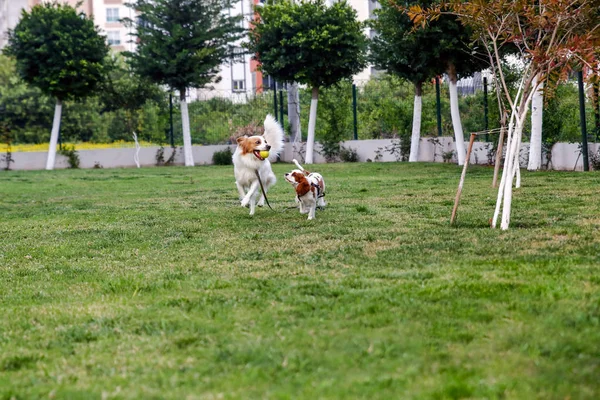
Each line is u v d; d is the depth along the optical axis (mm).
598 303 4602
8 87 33406
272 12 24766
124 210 11742
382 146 25578
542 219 8477
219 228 9148
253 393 3465
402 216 9422
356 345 4094
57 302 5605
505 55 18344
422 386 3461
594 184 12617
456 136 20562
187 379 3709
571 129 17719
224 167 25734
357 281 5621
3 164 28062
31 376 3904
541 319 4383
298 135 28438
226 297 5359
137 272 6605
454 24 18141
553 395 3277
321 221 9266
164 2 26297
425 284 5402
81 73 26281
